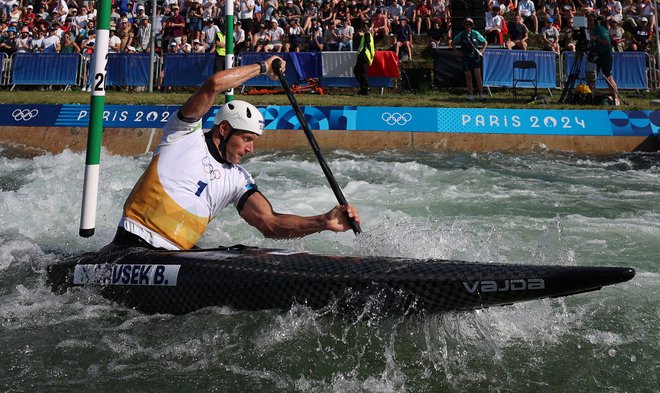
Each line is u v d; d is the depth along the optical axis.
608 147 9.80
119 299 3.68
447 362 3.07
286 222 3.91
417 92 14.06
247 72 3.92
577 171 8.45
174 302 3.54
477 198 6.65
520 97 13.31
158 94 13.35
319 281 3.31
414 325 3.20
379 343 3.19
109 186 7.13
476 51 12.63
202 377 2.95
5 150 10.25
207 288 3.49
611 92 12.44
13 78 14.45
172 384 2.89
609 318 3.55
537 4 16.95
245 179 4.04
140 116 10.59
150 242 3.83
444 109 10.46
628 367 3.02
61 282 3.88
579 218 5.77
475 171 8.27
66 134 10.46
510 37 14.97
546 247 4.80
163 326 3.43
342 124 10.30
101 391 2.82
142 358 3.12
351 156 9.56
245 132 3.84
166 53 13.82
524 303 3.56
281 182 7.59
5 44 16.84
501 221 5.65
